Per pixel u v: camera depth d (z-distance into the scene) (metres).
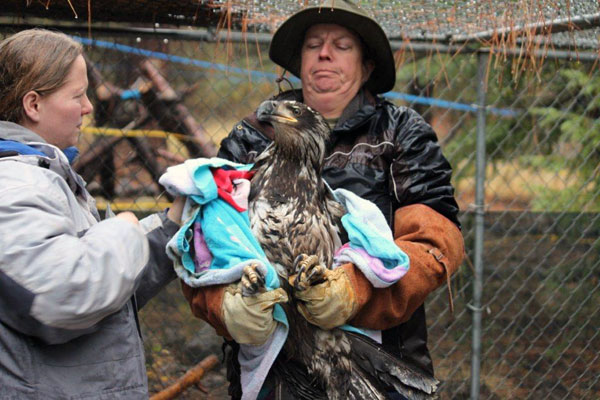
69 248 1.83
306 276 1.98
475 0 3.27
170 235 2.31
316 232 2.27
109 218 2.05
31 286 1.78
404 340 2.54
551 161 5.17
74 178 2.05
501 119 4.96
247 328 2.05
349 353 2.23
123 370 1.99
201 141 4.08
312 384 2.26
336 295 2.08
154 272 2.30
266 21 3.52
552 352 4.62
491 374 4.48
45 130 2.03
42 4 3.20
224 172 2.26
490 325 4.26
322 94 2.70
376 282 2.15
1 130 1.95
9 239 1.78
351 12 2.59
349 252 2.19
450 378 4.38
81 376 1.92
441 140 5.00
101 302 1.85
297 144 2.32
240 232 2.16
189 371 3.81
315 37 2.70
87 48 3.72
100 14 3.40
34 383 1.86
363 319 2.25
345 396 2.22
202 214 2.23
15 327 1.83
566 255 4.40
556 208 5.07
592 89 4.92
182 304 4.04
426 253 2.36
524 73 4.39
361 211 2.26
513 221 4.73
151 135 3.97
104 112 3.87
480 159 3.88
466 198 5.30
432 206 2.49
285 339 2.18
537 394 4.48
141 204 4.00
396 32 3.86
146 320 3.99
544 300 4.71
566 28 3.44
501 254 4.68
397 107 2.65
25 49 1.98
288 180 2.31
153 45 3.82
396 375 2.24
